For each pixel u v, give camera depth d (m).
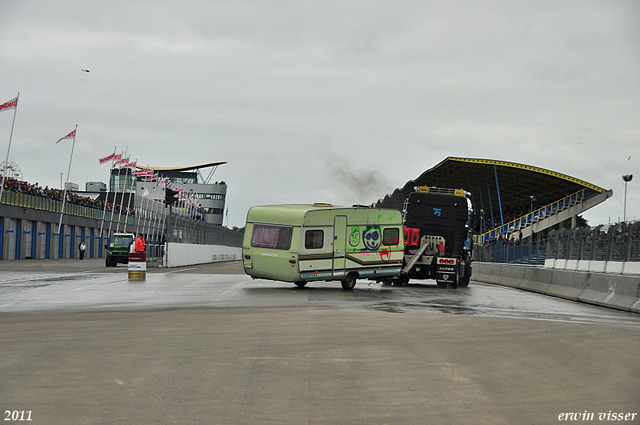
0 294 17.98
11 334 10.31
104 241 77.81
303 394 6.62
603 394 6.88
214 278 27.66
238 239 79.94
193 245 47.62
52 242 64.06
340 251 22.34
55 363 8.00
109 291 19.39
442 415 5.95
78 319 12.27
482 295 21.50
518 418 5.91
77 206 69.62
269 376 7.41
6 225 54.84
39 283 22.83
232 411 5.96
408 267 25.34
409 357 8.66
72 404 6.15
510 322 12.86
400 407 6.20
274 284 24.39
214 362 8.15
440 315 13.89
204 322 11.95
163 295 18.20
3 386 6.83
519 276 27.83
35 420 5.64
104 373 7.47
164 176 162.88
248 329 11.05
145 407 6.06
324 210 22.06
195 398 6.41
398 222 24.23
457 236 26.17
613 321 14.05
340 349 9.18
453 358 8.66
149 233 95.31
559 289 22.48
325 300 17.38
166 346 9.24
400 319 12.91
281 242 21.81
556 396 6.74
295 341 9.83
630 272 20.73
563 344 10.09
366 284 27.03
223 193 156.25
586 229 25.11
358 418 5.81
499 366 8.20
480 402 6.43
